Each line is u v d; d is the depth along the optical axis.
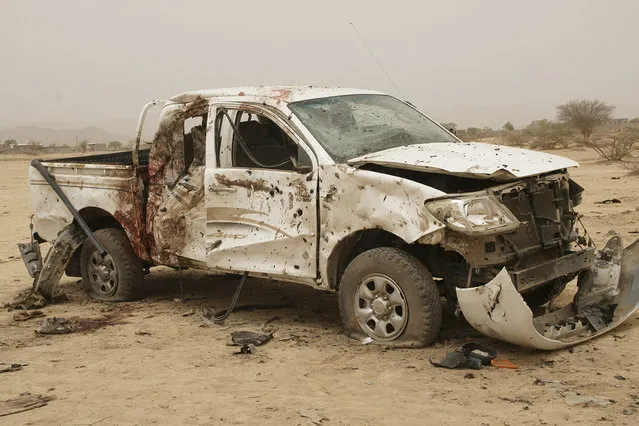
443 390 5.34
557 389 5.23
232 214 7.30
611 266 6.95
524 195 6.35
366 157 6.50
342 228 6.50
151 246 8.28
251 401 5.32
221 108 7.52
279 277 7.02
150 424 4.98
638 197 16.30
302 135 6.86
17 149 89.25
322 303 8.31
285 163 7.09
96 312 8.38
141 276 8.73
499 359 5.93
